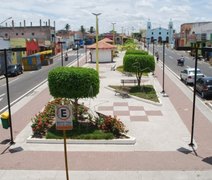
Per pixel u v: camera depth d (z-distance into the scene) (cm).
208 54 5516
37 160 1191
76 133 1403
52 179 1042
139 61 2564
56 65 5344
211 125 1617
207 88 2283
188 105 2075
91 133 1403
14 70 3934
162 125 1614
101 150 1277
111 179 1034
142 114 1836
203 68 4519
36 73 4262
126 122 1670
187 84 2992
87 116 1666
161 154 1234
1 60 4131
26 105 2173
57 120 895
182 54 7544
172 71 4162
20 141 1403
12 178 1056
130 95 2348
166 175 1056
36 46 5866
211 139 1403
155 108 1984
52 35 9050
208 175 1052
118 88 2686
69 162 1165
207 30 6681
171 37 14100
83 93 1427
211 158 1191
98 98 2311
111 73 3912
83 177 1049
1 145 1359
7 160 1199
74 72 1409
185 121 1689
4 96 2569
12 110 2030
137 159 1186
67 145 1336
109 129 1436
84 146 1321
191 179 1028
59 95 1441
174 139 1405
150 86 2773
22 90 2844
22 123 1702
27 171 1103
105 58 5519
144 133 1488
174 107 2014
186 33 8600
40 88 2920
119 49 8625
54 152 1266
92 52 5562
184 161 1166
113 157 1206
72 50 9619
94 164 1145
